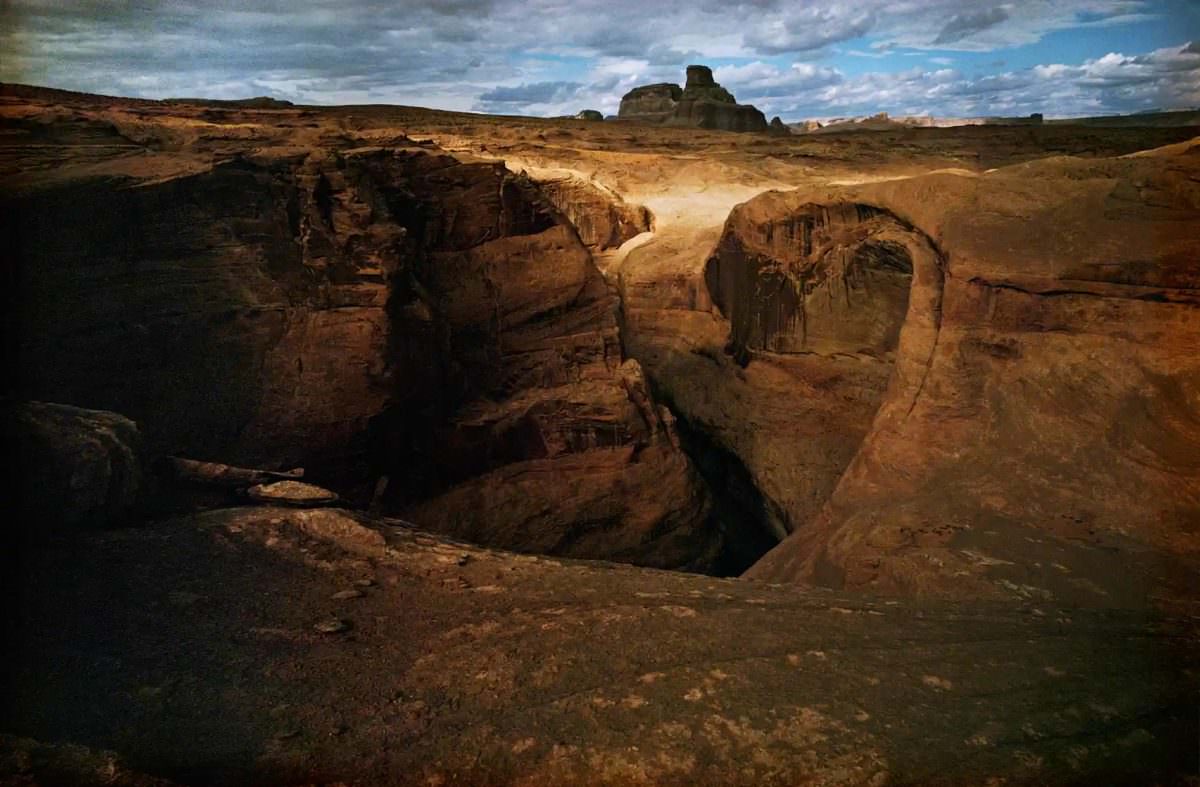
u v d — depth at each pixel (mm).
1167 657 4320
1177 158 7918
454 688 4070
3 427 5488
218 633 4559
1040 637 4566
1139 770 3275
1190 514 6531
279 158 11266
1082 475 7242
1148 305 7520
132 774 3139
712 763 3428
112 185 9617
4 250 8445
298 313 10930
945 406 8664
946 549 6578
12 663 4055
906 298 11852
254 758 3502
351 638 4594
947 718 3697
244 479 7020
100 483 5730
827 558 7508
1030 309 8289
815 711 3764
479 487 12266
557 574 5770
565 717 3787
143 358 9617
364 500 11195
